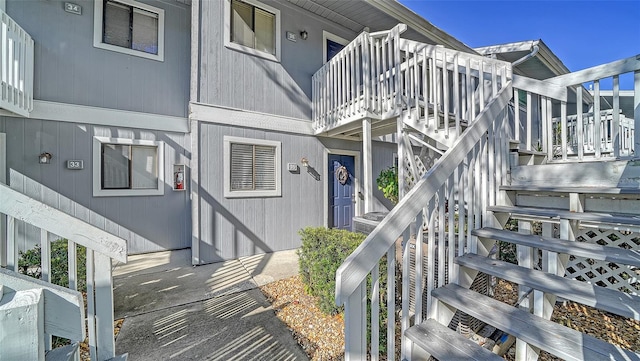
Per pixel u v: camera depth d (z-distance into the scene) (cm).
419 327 184
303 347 255
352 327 152
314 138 655
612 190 190
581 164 227
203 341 264
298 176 627
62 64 491
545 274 180
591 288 159
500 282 436
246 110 561
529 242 195
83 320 174
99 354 183
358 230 428
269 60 594
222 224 527
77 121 500
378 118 478
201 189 507
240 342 262
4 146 447
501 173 261
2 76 381
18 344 148
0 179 444
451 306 200
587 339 142
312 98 655
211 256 512
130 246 545
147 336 272
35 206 169
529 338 147
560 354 135
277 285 402
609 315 360
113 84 534
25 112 441
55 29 486
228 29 544
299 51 638
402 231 176
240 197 548
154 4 576
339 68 547
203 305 339
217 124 529
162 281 419
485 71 313
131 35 556
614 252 166
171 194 588
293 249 608
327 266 313
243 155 560
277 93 604
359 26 706
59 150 486
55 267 302
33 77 463
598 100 255
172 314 317
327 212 669
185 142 604
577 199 212
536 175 251
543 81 281
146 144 561
